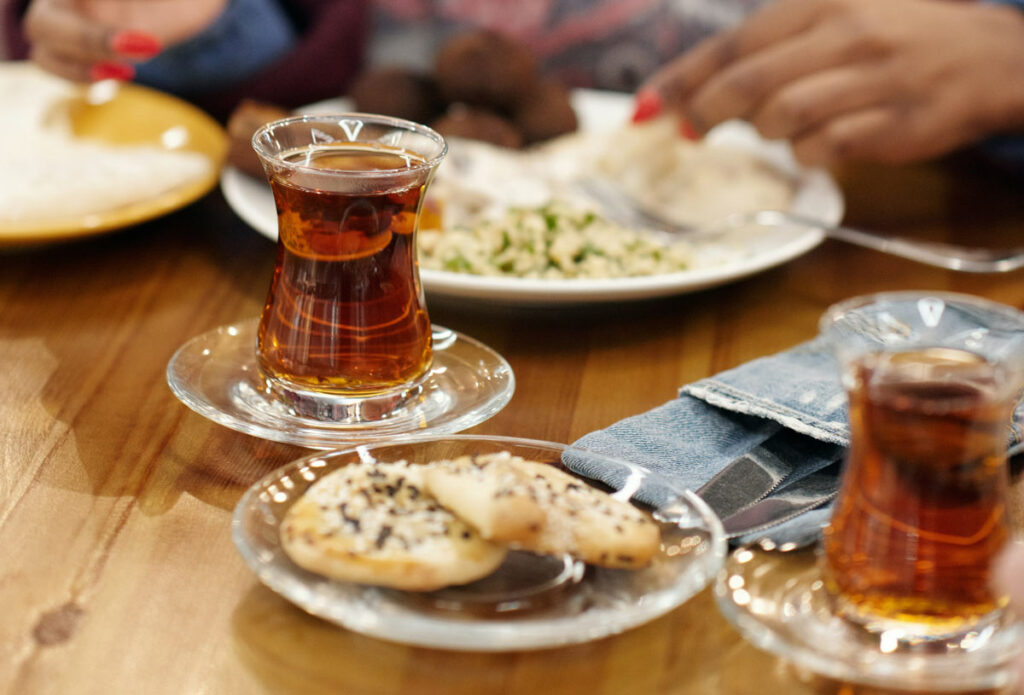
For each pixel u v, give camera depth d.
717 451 0.49
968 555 0.40
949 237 0.70
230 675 0.41
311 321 0.50
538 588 0.42
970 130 0.81
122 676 0.41
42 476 0.48
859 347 0.41
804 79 0.79
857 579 0.41
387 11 1.20
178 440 0.51
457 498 0.42
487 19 1.19
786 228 0.69
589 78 1.20
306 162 0.51
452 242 0.62
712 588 0.44
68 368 0.55
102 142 0.80
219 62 0.98
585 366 0.57
